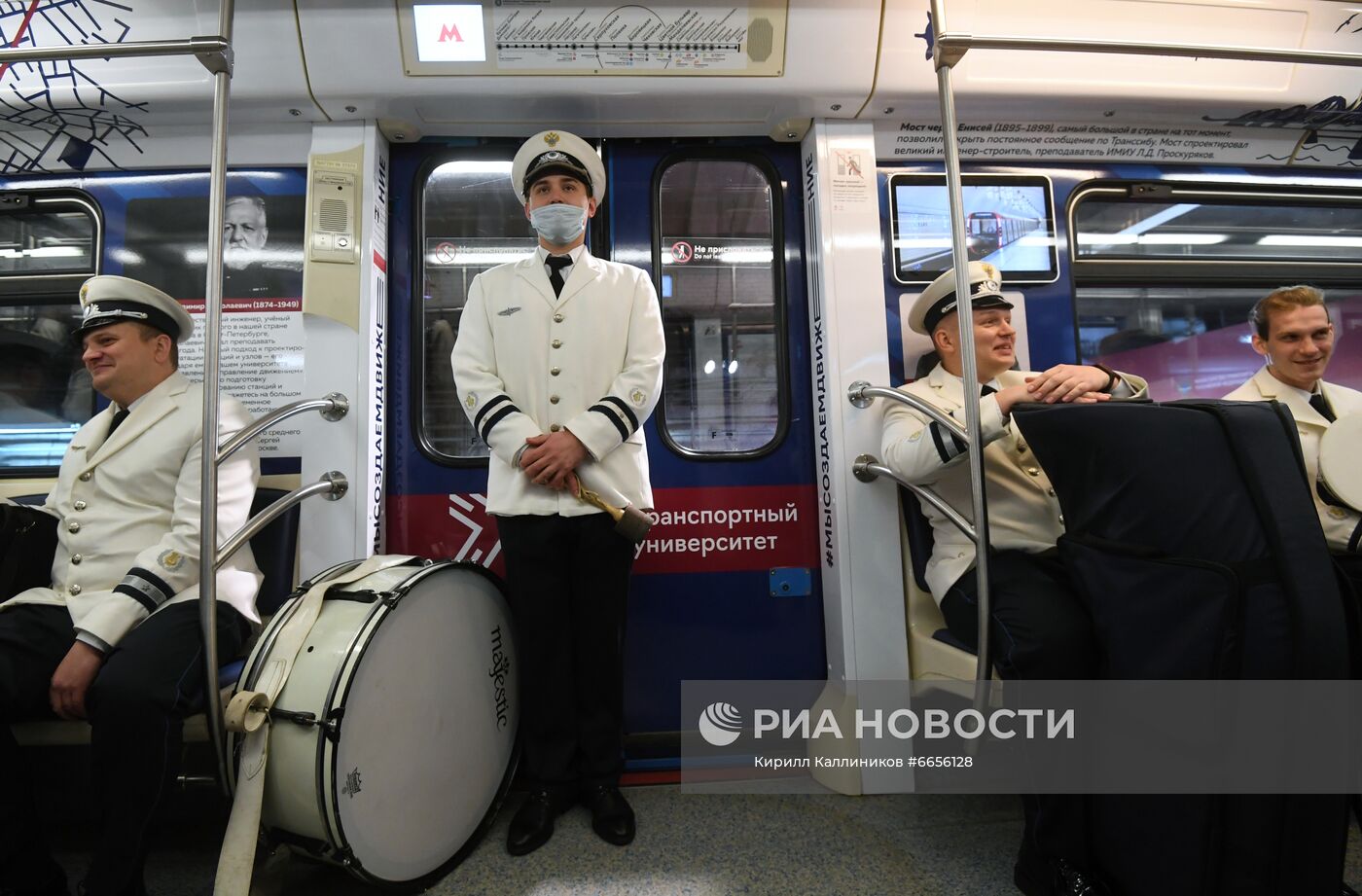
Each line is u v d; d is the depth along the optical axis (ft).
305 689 4.30
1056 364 7.68
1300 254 8.34
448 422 7.38
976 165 7.83
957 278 4.72
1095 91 7.22
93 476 5.39
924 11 6.71
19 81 6.54
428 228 7.54
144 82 6.55
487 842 5.54
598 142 7.66
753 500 7.44
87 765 5.84
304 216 7.24
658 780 6.65
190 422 5.41
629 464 5.68
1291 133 8.14
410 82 6.54
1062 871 4.44
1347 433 5.31
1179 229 8.18
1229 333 8.20
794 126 7.46
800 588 7.38
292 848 4.50
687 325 7.63
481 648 5.58
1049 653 4.50
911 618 6.80
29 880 4.65
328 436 6.67
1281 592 3.59
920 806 6.11
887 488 6.89
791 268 7.72
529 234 7.58
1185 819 3.78
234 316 7.11
